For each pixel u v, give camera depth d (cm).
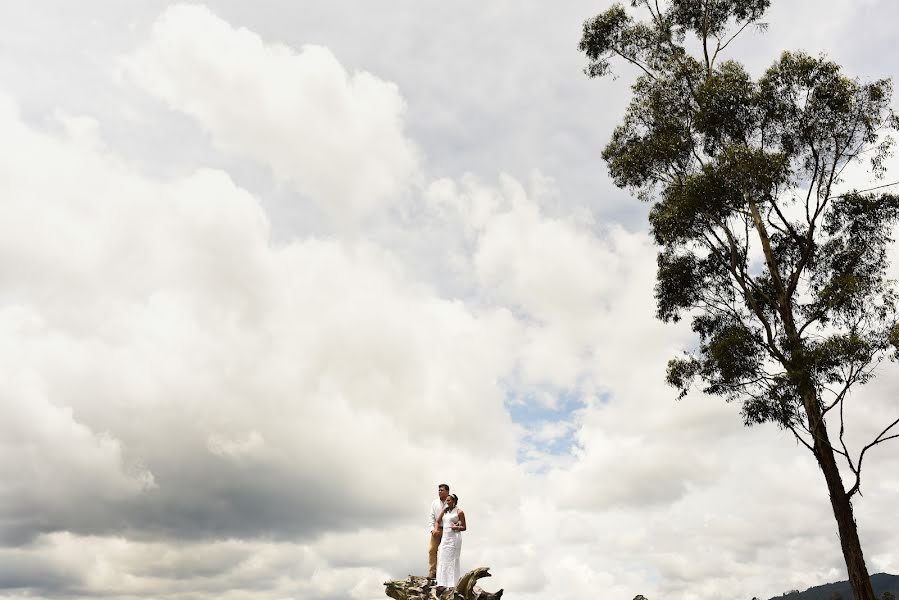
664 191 2762
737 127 2612
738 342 2350
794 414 2200
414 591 1609
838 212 2477
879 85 2375
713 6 2961
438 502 1702
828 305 2309
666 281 2734
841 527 2055
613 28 3008
